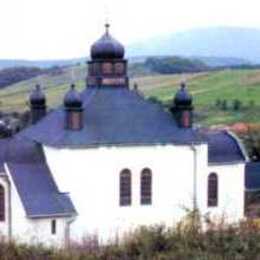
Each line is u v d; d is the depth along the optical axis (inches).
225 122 5502.0
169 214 2357.3
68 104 2261.3
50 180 2266.2
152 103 2468.0
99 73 2434.8
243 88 7253.9
